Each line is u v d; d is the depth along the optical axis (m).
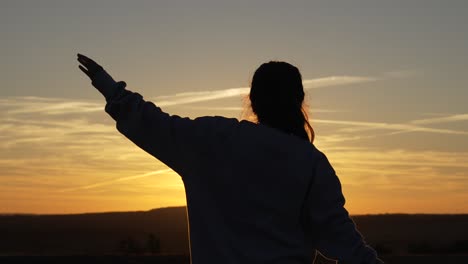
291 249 3.35
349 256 3.36
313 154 3.42
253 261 3.30
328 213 3.38
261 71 3.59
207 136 3.44
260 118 3.55
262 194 3.37
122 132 3.55
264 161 3.39
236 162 3.39
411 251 23.22
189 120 3.51
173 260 17.67
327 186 3.40
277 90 3.53
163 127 3.48
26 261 16.55
